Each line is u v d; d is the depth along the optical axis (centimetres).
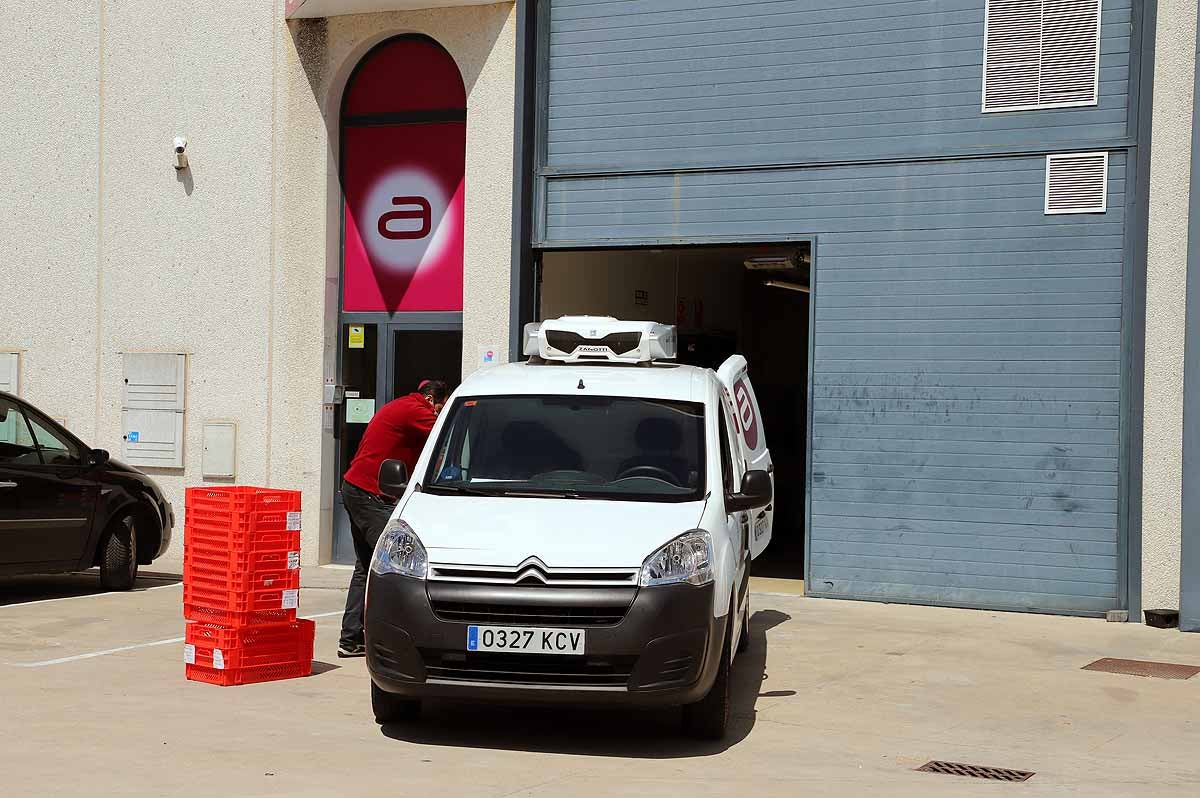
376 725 707
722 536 695
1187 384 1091
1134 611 1123
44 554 1146
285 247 1436
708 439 755
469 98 1358
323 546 1441
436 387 934
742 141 1268
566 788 588
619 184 1315
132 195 1515
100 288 1532
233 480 1456
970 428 1184
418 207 1429
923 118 1205
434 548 658
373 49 1444
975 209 1185
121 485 1229
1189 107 1105
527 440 756
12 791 561
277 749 649
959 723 749
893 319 1212
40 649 923
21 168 1574
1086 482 1146
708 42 1280
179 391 1482
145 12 1509
